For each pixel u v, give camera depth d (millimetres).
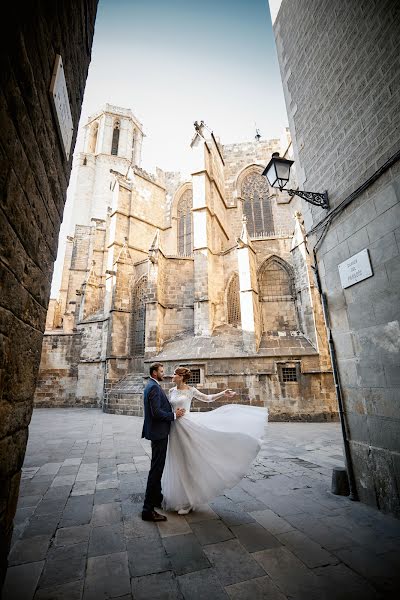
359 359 4957
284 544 3406
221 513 4301
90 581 2736
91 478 6094
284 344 17125
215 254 22500
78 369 23734
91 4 4176
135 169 29859
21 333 2535
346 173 5426
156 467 4277
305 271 17703
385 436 4355
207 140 26328
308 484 5582
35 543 3459
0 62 1750
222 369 16172
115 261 24922
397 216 4285
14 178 2141
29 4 2105
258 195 29406
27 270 2604
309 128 6668
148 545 3412
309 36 6734
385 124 4582
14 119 2055
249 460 4324
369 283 4785
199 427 4590
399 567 2932
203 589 2623
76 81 3854
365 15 5027
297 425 13633
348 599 2475
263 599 2484
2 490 2227
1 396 2152
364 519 4074
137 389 18719
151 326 19500
